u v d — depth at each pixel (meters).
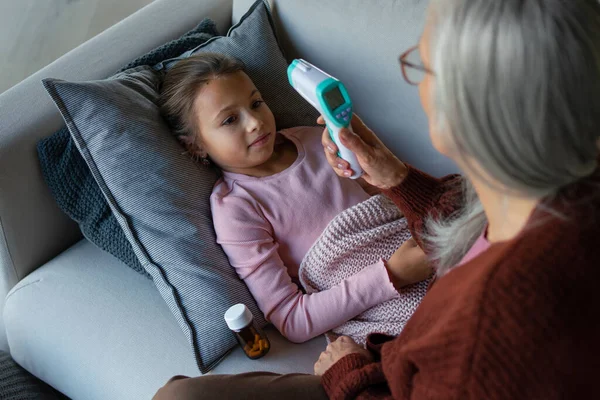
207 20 1.35
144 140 1.09
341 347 0.95
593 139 0.48
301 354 1.05
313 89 0.85
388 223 1.13
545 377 0.47
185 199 1.10
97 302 1.12
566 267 0.48
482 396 0.49
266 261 1.11
